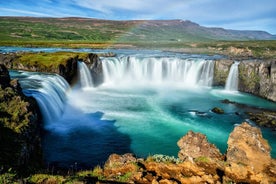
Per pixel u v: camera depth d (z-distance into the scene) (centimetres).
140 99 4300
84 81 4981
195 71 5834
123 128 2961
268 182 1287
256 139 1577
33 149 1742
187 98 4541
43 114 2677
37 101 2638
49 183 1179
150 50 11312
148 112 3603
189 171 1419
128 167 1441
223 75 5553
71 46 11138
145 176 1335
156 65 5978
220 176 1373
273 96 4538
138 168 1423
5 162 1316
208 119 3416
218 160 1519
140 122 3178
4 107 1873
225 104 4212
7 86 2239
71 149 2366
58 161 2119
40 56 5084
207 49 13150
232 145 1580
